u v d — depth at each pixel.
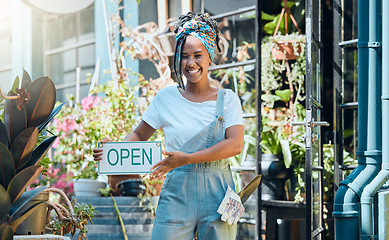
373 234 3.44
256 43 4.43
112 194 4.71
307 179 3.64
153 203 4.41
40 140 2.54
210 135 2.36
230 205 2.34
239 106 2.43
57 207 2.46
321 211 4.14
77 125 4.80
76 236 4.23
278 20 5.02
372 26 3.51
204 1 5.34
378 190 3.50
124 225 4.39
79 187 4.66
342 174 4.38
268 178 4.64
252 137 4.81
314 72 3.95
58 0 4.32
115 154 2.34
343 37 4.49
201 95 2.44
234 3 5.22
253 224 4.48
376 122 3.49
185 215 2.35
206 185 2.36
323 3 4.58
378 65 3.51
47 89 2.16
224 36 5.22
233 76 5.07
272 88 4.90
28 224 2.31
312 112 3.79
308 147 3.65
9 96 2.04
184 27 2.39
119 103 4.78
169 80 5.15
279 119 4.86
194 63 2.38
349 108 4.38
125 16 5.63
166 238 2.35
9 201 2.02
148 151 2.32
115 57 5.23
